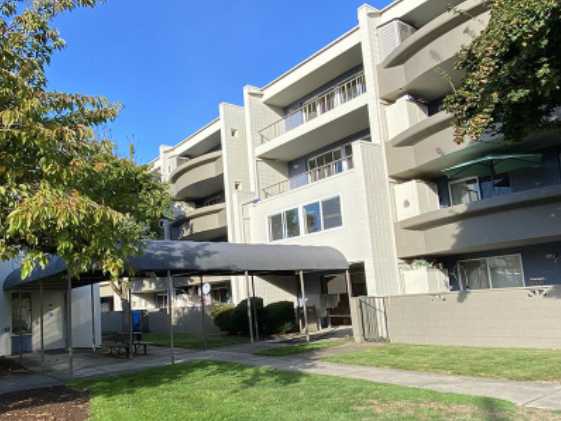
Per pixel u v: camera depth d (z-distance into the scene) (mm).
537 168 17406
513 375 9633
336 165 26172
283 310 22531
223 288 34781
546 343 12375
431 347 14258
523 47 8766
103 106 9094
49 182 7262
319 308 24969
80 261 7719
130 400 9320
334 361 12953
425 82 19750
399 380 9969
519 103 9914
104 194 9406
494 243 17031
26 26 8344
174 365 14438
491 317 13555
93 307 23453
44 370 15906
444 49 18172
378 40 21859
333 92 25750
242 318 22859
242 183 32188
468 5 17062
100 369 15133
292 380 10469
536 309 12625
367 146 20281
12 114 6789
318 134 25328
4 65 7684
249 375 11578
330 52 24797
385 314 16547
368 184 19938
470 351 12914
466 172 18062
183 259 16266
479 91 9781
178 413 7902
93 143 9047
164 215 27172
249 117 29000
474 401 7723
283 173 29500
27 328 22328
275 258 18625
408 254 19656
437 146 18359
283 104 30172
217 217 34781
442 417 6922
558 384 8711
